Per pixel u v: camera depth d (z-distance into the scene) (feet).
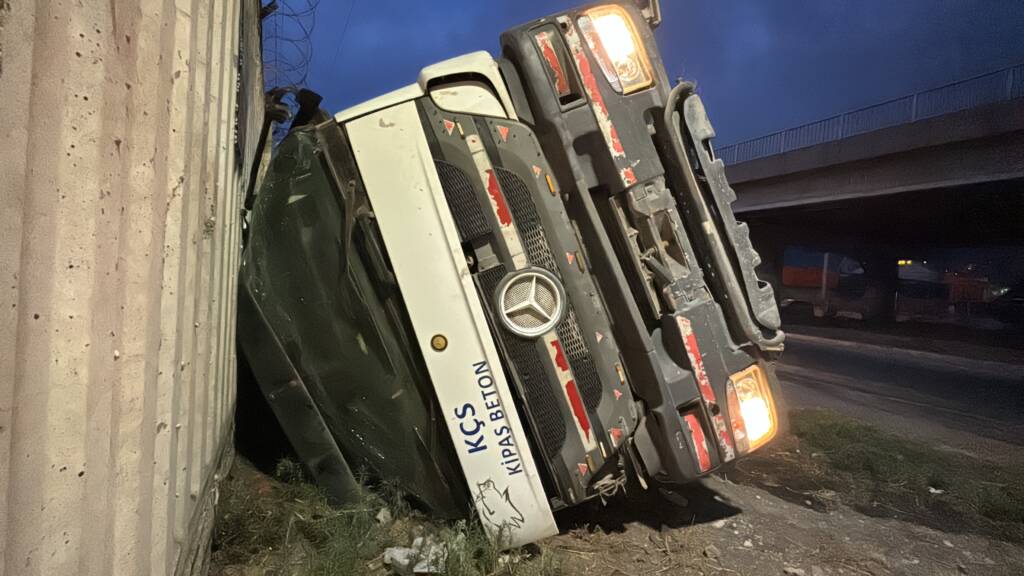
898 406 24.57
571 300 9.87
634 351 10.18
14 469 2.93
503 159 9.93
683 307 10.20
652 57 10.57
